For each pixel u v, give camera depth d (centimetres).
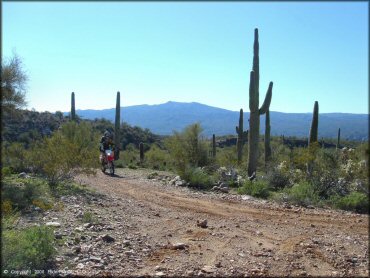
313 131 1574
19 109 1493
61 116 3769
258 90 1697
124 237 726
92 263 583
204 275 562
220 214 975
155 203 1091
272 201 1192
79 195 1121
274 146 2783
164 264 600
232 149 3100
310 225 879
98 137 2381
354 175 1280
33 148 1402
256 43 1708
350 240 757
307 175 1384
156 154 2809
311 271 591
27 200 932
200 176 1491
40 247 576
